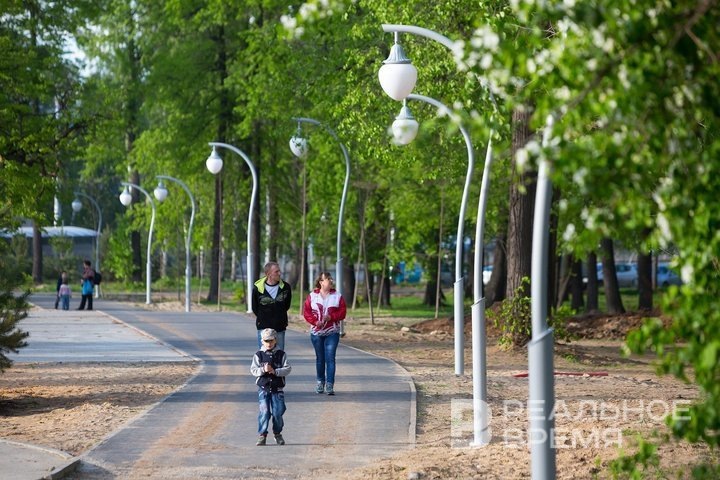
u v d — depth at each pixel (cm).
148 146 11419
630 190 1292
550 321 5850
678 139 1328
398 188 9481
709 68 1293
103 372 4641
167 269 16862
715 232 1362
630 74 1265
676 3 1288
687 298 1373
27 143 6750
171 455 2623
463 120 1312
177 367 4834
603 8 1268
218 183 11375
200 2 10938
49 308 10425
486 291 10456
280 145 11162
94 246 17912
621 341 7631
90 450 2683
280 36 1598
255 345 6000
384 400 3612
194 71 11075
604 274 9631
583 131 1349
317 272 14638
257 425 3081
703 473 1575
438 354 5638
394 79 3106
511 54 1331
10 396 3847
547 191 1717
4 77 6725
